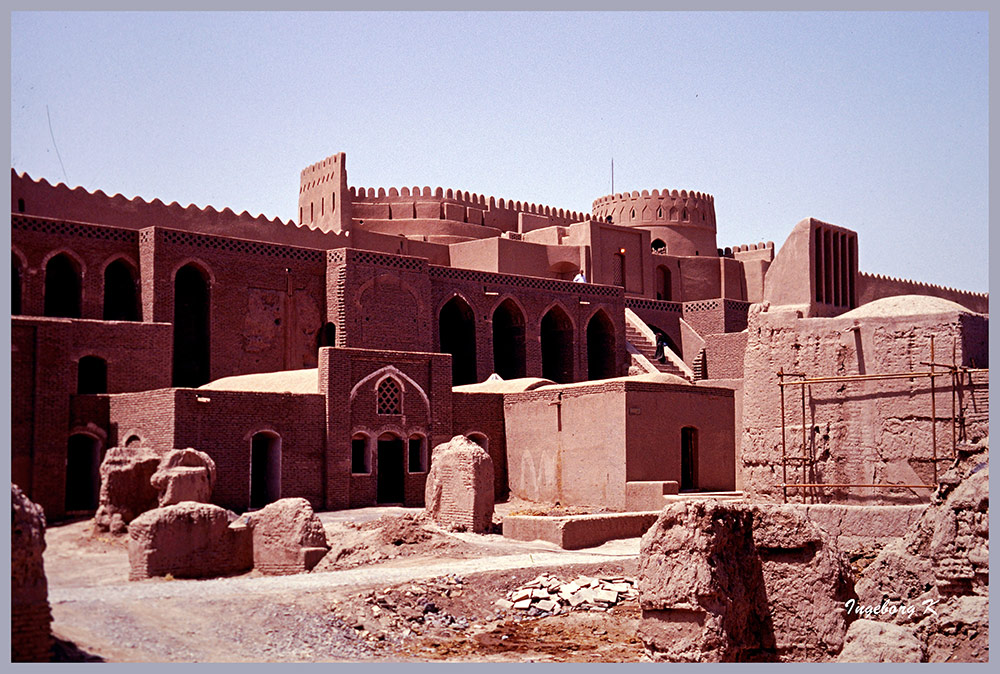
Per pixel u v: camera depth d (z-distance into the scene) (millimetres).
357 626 19031
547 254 53219
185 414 29797
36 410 30703
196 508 23062
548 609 21453
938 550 18484
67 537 26469
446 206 56406
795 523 18219
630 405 33469
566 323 48250
